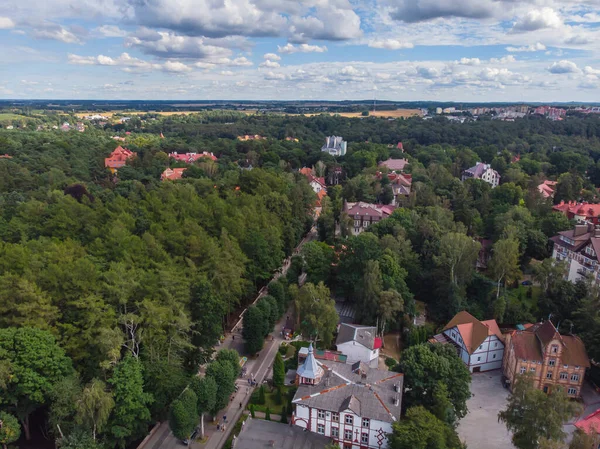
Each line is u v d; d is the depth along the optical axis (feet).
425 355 277.23
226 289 344.69
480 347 340.18
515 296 412.77
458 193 631.15
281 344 358.02
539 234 474.08
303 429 256.52
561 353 307.37
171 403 244.63
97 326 249.55
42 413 263.08
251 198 510.99
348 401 251.60
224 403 271.49
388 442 236.02
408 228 490.08
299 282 458.50
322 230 578.25
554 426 219.82
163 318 262.26
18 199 534.78
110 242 349.00
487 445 268.62
